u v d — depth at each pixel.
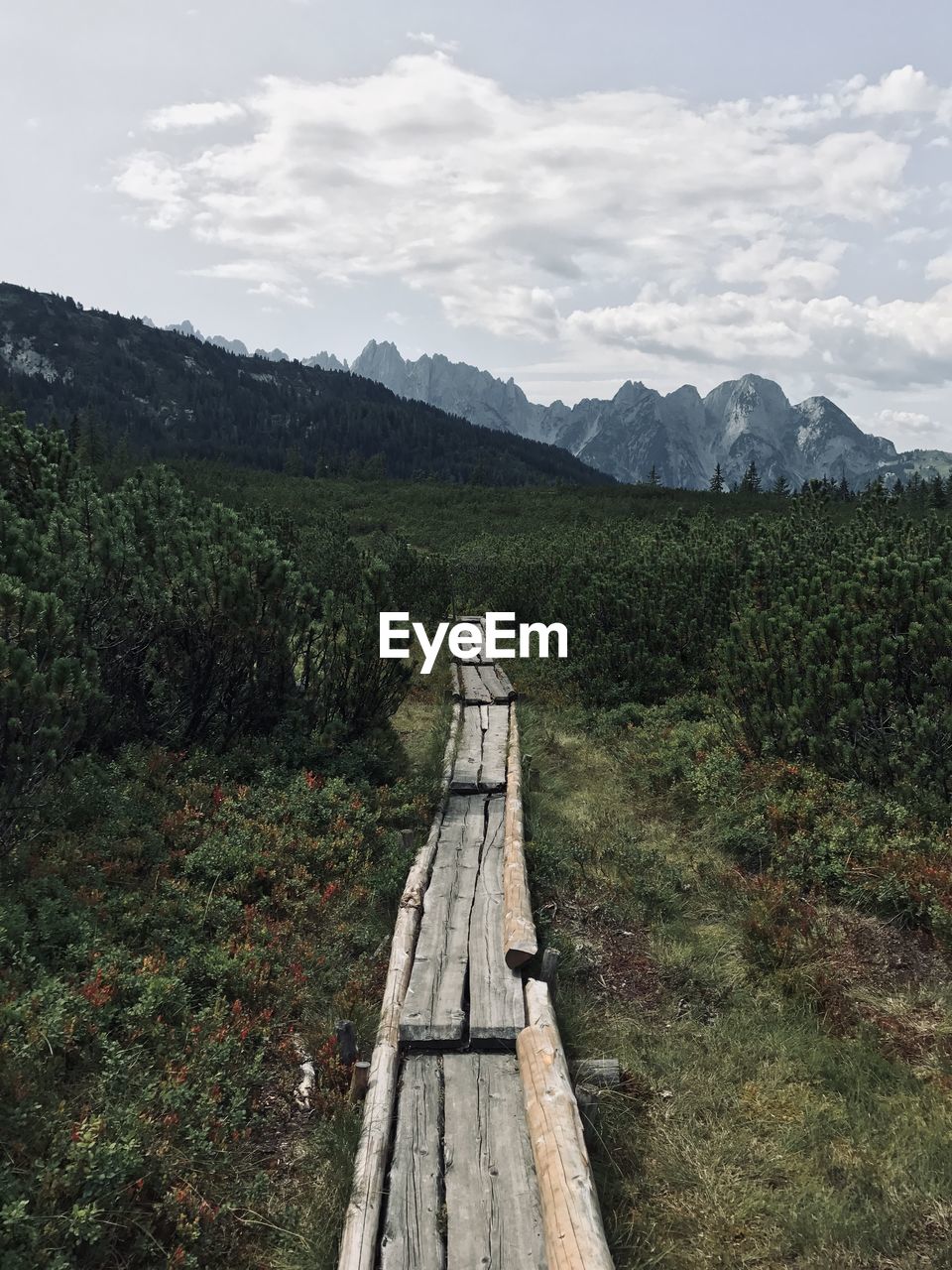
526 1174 3.55
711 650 11.91
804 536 12.98
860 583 8.70
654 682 11.91
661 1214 3.69
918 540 10.14
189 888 6.18
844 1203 3.69
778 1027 4.94
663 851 7.48
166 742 8.92
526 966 5.40
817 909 6.23
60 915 5.42
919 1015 5.05
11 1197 3.33
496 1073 4.27
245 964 5.26
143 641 8.63
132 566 8.52
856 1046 4.73
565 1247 3.00
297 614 9.42
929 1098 4.34
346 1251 3.15
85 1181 3.46
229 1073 4.45
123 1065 4.20
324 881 6.72
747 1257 3.49
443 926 5.70
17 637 6.73
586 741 10.70
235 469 66.62
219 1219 3.63
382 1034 4.47
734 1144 4.07
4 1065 3.98
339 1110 4.17
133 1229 3.50
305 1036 4.90
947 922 5.60
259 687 9.48
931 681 7.63
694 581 13.56
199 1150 3.85
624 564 15.00
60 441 11.06
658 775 8.91
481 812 8.11
